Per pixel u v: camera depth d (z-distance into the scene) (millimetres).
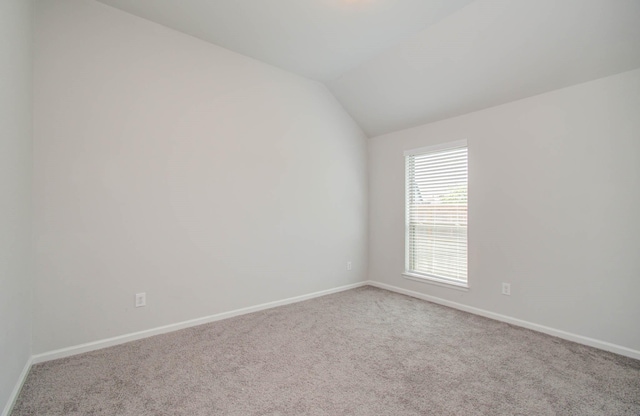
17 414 1540
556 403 1636
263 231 3203
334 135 3891
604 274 2271
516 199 2770
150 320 2502
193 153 2729
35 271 2039
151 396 1695
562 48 2238
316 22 2521
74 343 2180
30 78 1977
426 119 3498
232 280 2971
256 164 3150
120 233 2365
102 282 2289
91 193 2246
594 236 2320
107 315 2309
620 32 2006
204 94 2801
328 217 3818
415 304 3383
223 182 2910
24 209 1856
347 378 1884
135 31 2439
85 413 1553
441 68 2863
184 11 2383
